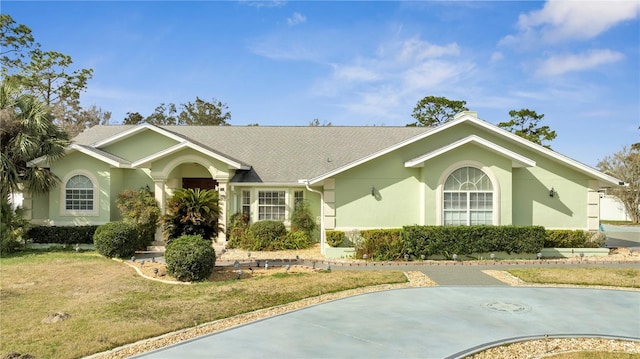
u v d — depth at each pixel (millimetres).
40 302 10984
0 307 10539
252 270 15719
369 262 17562
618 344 8281
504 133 19969
